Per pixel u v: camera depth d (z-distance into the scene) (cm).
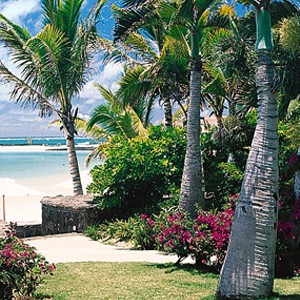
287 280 869
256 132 686
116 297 777
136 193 1567
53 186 3441
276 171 676
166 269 990
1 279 677
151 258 1131
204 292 788
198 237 962
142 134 1886
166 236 998
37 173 4838
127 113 2033
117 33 1188
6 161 6738
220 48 1068
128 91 1789
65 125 2092
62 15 1970
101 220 1570
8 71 1984
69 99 2073
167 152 1571
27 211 2403
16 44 1977
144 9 1174
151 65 1698
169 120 2014
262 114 682
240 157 1545
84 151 9062
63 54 1956
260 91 688
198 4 1250
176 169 1551
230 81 1499
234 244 684
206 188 1484
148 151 1548
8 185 3148
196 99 1308
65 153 9294
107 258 1141
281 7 1162
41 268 743
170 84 1702
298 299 688
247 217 673
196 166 1304
